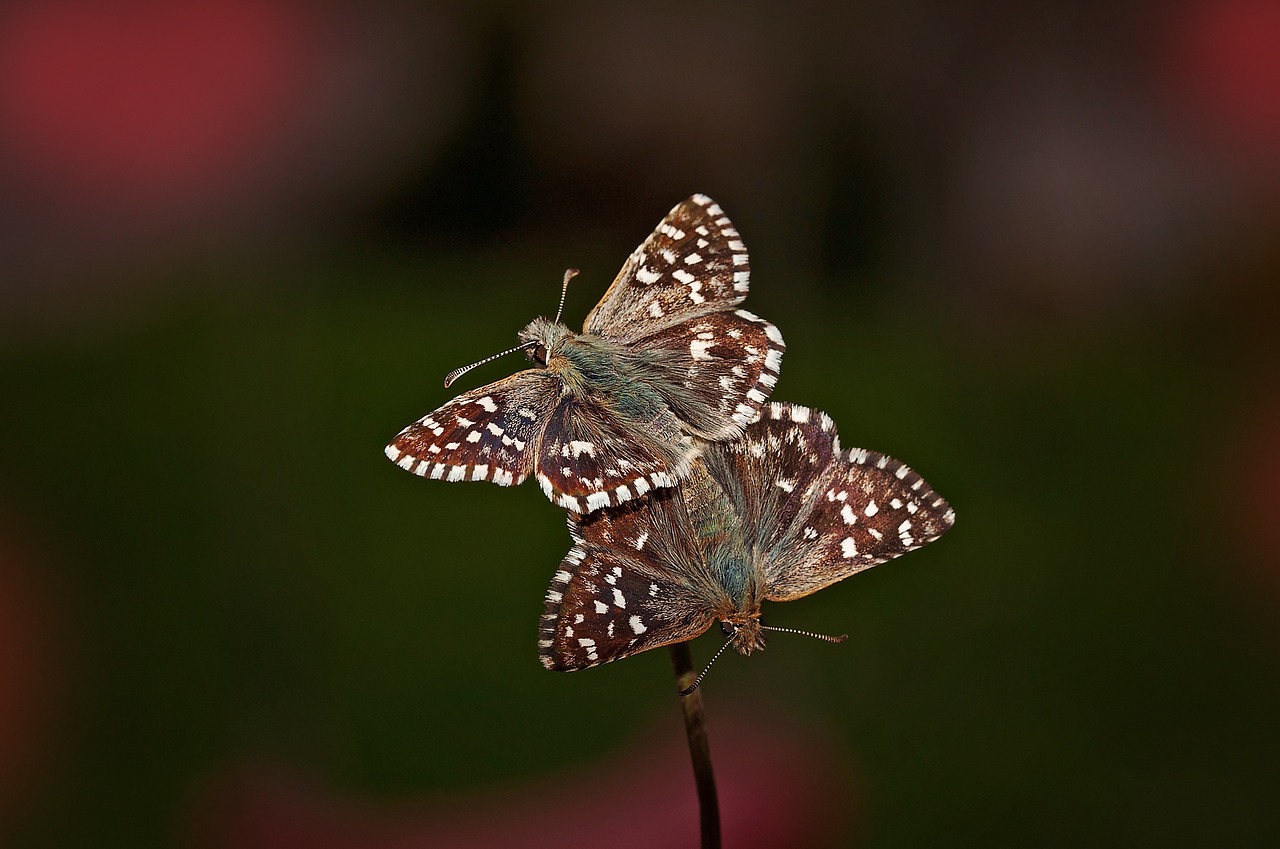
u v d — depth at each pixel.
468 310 0.46
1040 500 0.40
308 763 0.36
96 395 0.40
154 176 0.48
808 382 0.43
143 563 0.38
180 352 0.43
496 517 0.39
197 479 0.39
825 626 0.38
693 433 0.32
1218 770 0.36
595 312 0.32
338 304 0.45
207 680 0.37
